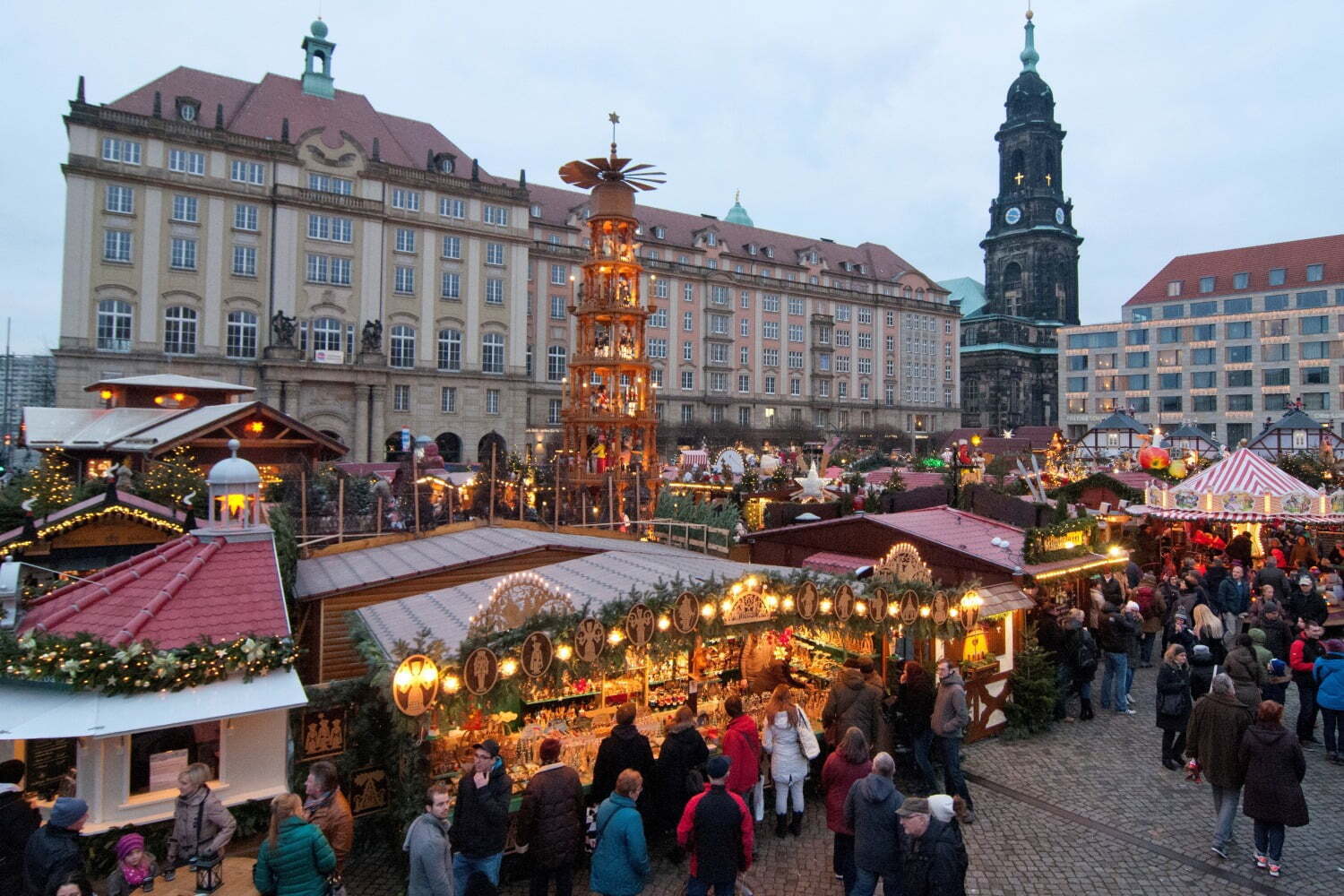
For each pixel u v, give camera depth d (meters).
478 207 70.19
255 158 60.53
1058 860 9.86
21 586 11.16
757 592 10.79
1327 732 13.17
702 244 97.94
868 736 10.80
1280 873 9.59
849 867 8.95
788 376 102.44
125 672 8.34
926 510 18.53
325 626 13.00
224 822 7.90
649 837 10.35
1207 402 106.62
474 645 8.74
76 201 54.81
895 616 11.96
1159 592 18.84
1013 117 137.50
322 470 25.36
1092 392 115.44
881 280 115.31
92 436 29.00
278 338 59.56
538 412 81.25
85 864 8.29
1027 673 14.35
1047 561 15.76
